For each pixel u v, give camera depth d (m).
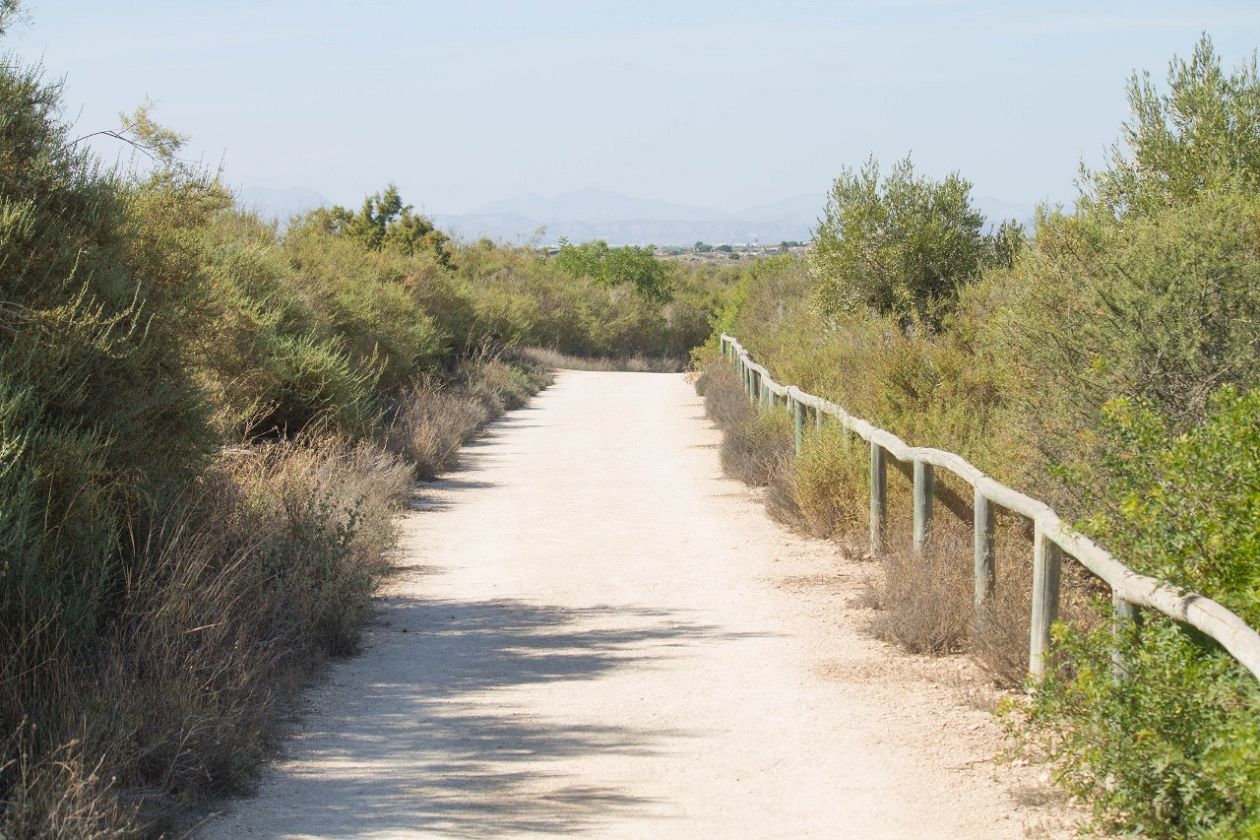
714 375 30.44
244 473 10.53
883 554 11.23
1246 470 5.36
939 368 13.85
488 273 51.59
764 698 7.37
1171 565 5.39
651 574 11.16
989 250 22.53
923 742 6.50
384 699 7.39
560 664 8.20
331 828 5.35
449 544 12.70
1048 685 5.62
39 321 7.42
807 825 5.39
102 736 5.56
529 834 5.28
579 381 36.62
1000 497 7.74
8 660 5.80
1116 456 6.27
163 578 7.46
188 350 9.72
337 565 9.05
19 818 4.69
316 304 19.08
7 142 7.93
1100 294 9.77
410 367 22.70
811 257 23.66
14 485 6.42
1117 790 5.11
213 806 5.60
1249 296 9.44
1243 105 13.45
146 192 11.04
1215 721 4.78
